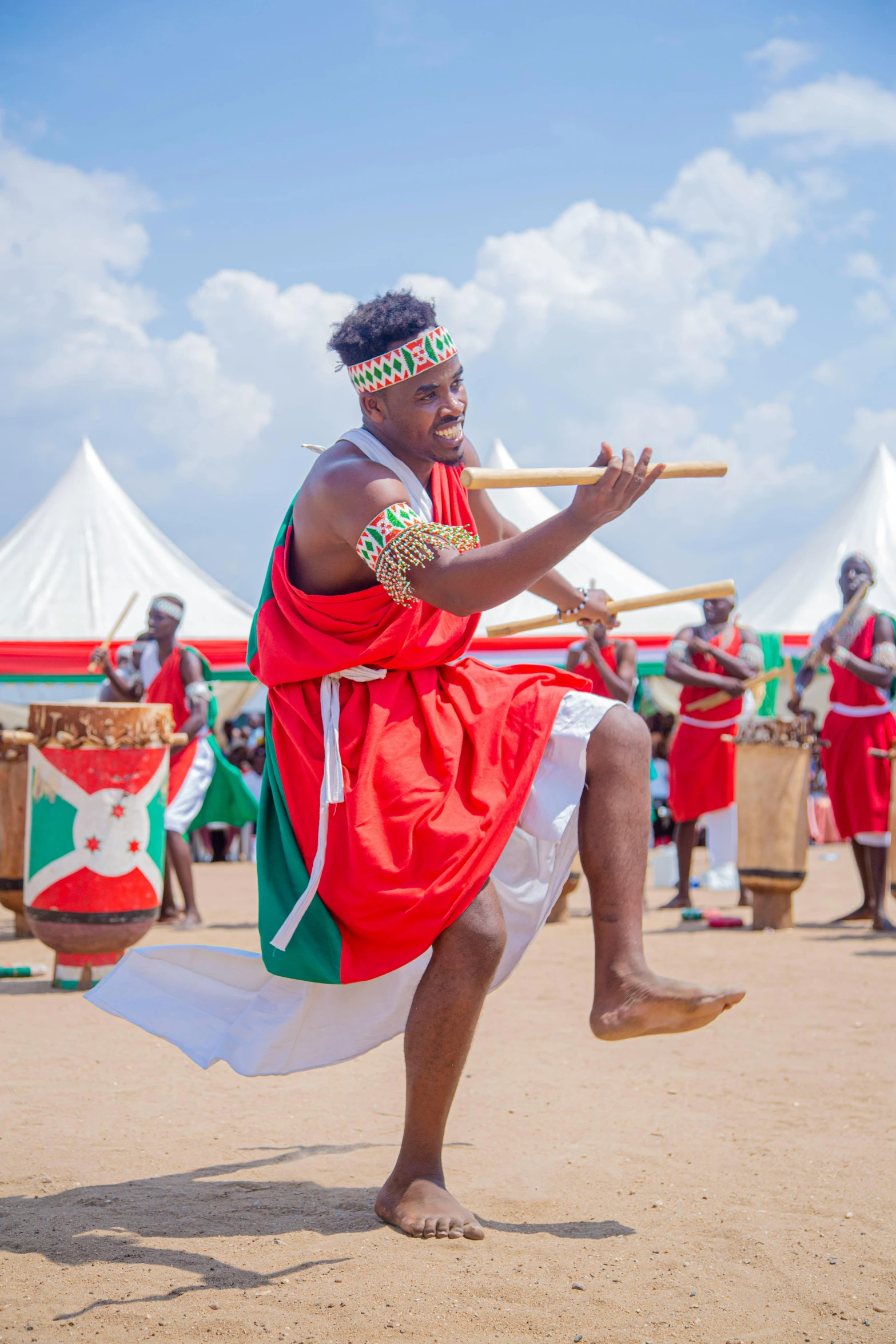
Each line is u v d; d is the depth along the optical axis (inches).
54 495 632.4
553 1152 137.8
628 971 110.9
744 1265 104.3
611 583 598.5
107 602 589.3
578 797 115.1
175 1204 119.7
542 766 117.5
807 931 335.6
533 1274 101.9
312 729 116.0
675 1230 112.7
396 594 112.0
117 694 350.3
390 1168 131.7
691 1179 127.6
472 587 107.9
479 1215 116.7
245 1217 115.9
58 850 239.9
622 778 115.2
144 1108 156.6
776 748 329.1
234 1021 124.5
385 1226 113.4
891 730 339.3
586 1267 103.5
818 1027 209.3
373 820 111.0
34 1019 215.5
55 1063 181.9
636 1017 108.9
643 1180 127.3
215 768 339.6
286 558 121.0
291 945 114.6
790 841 329.1
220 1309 94.8
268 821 120.3
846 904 406.6
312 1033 121.3
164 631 339.9
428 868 110.1
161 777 248.4
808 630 645.3
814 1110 156.6
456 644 118.7
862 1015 219.8
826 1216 116.4
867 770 338.6
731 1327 92.0
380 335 117.8
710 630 391.5
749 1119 152.6
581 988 250.7
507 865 124.9
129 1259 105.4
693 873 538.0
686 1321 92.9
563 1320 92.9
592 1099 162.9
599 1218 116.1
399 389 118.0
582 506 106.3
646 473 107.0
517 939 125.6
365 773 112.1
